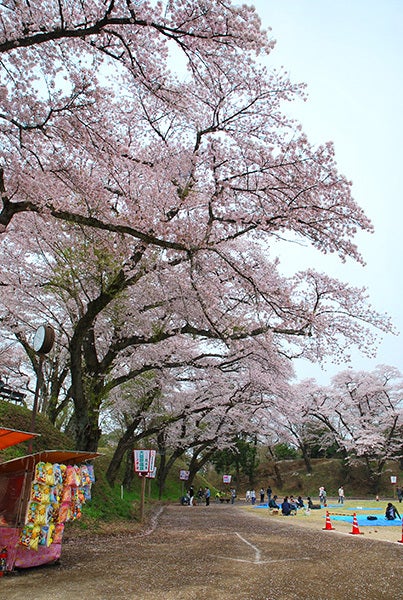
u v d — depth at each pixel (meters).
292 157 10.47
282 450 54.31
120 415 29.70
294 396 26.70
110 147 9.52
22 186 9.75
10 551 6.88
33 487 6.92
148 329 15.90
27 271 15.77
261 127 11.40
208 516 20.09
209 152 11.02
